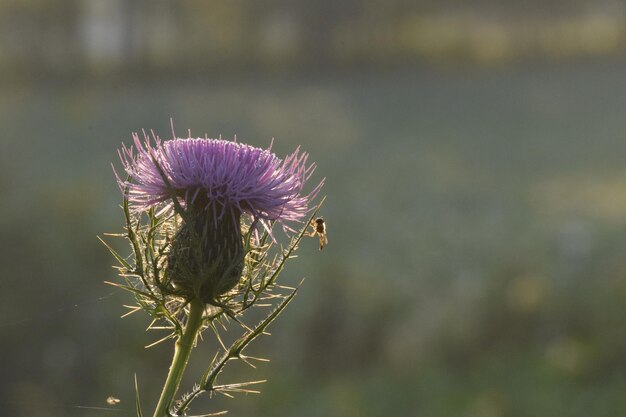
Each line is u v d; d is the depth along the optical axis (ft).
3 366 38.63
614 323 41.06
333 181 87.92
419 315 46.11
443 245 61.46
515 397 36.91
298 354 43.52
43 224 45.91
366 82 166.81
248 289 11.02
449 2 192.54
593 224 66.33
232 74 173.58
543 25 200.13
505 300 44.47
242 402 40.42
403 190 83.46
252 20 179.63
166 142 12.01
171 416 10.57
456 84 163.53
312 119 128.57
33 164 84.69
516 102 145.69
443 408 37.09
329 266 50.31
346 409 38.22
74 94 147.13
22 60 161.38
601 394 36.35
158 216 11.58
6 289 41.34
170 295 11.04
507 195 81.66
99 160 94.07
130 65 167.94
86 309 42.42
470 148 110.52
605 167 96.43
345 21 180.04
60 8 163.43
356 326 44.65
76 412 37.81
